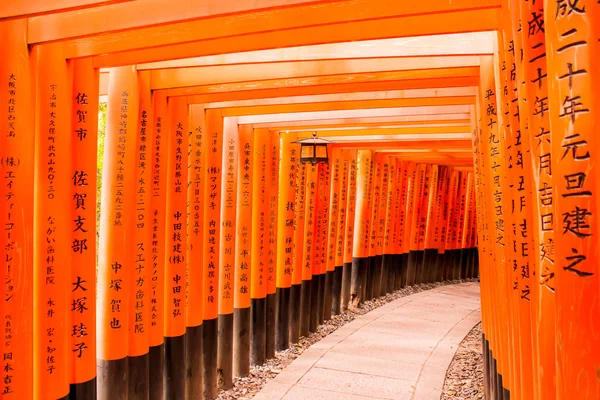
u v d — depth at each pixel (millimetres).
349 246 12102
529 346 3326
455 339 10188
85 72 4340
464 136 8930
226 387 7418
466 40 4250
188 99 6012
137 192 5266
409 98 6215
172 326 6168
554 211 2117
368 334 10359
